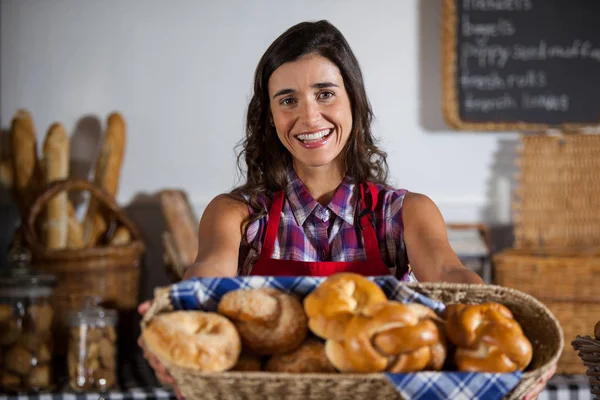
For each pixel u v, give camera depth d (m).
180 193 2.89
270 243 1.47
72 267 2.48
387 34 3.04
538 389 0.87
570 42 3.04
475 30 3.00
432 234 1.42
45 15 2.95
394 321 0.82
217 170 3.01
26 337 2.26
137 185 2.97
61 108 2.95
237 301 0.91
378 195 1.49
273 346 0.89
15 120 2.72
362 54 3.04
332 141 1.39
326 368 0.86
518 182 3.01
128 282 2.60
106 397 2.21
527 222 2.88
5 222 2.87
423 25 3.04
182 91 3.00
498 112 3.02
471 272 1.28
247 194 1.49
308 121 1.36
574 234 2.88
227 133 3.01
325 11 3.03
